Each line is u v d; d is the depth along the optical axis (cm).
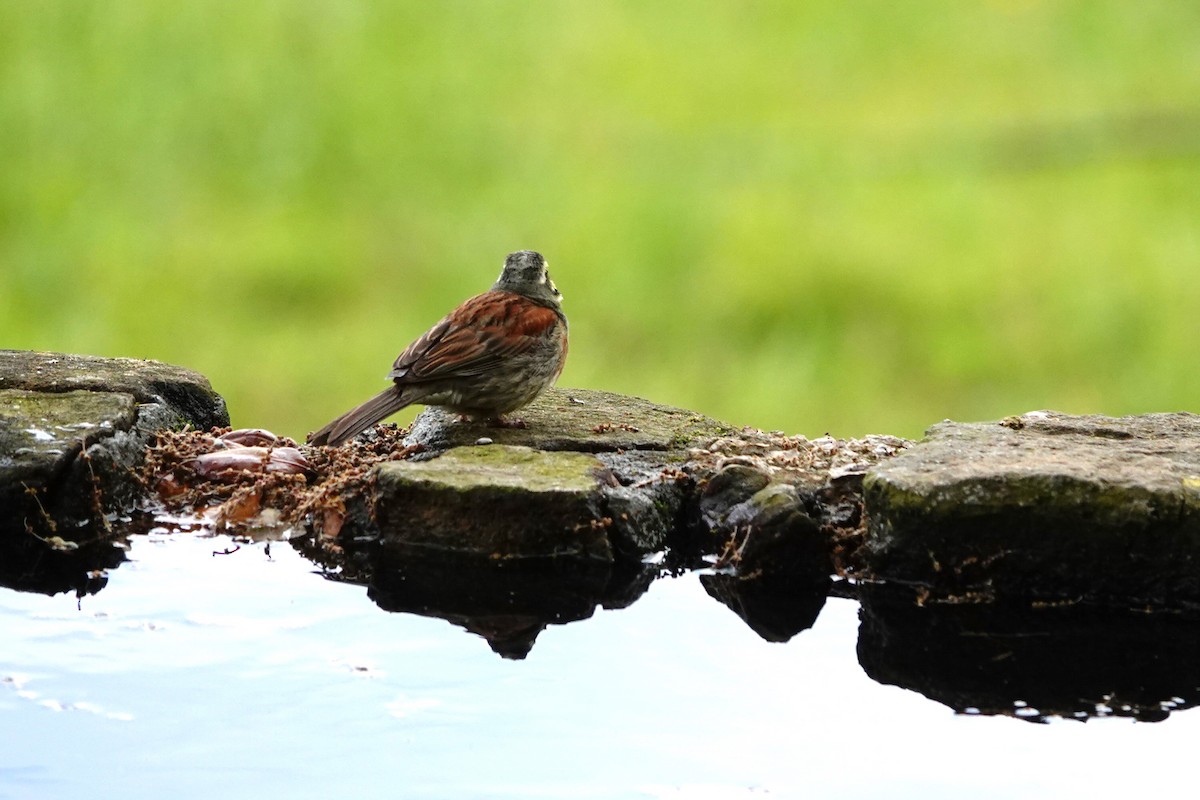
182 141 3459
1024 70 4081
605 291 2888
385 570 845
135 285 2750
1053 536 796
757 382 2586
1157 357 2666
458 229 3088
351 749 636
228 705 677
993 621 788
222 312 2731
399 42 4106
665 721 665
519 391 1046
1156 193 3334
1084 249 3052
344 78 3841
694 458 951
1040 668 728
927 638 762
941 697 692
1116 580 798
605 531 852
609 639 755
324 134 3556
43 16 3966
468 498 851
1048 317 2752
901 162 3534
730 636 762
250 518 911
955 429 917
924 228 3136
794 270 2933
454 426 1040
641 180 3347
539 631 764
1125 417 945
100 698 683
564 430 1030
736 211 3102
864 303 2825
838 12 4597
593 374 2588
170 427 1011
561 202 3195
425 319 2712
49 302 2750
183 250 2952
